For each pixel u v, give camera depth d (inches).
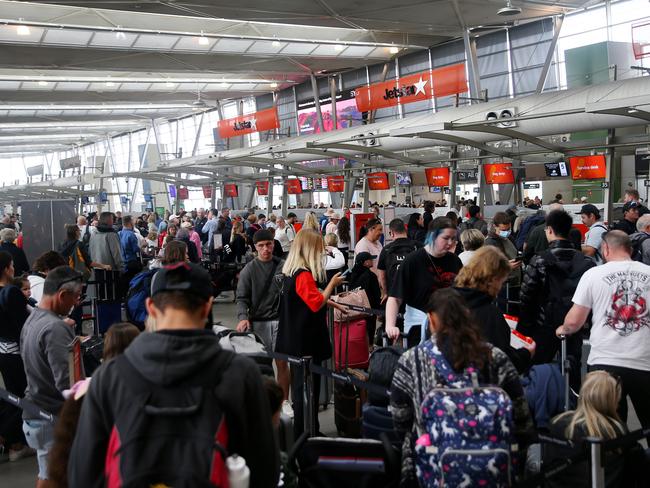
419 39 1103.0
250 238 664.4
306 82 1464.1
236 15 784.3
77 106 1654.8
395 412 121.8
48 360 183.2
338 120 1374.3
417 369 118.0
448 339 116.3
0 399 231.3
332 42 1058.7
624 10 892.0
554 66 984.3
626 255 178.1
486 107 708.7
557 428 146.9
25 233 515.8
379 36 1076.5
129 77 1332.4
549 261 213.6
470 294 152.1
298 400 202.7
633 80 579.5
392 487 125.9
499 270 152.6
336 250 380.5
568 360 201.2
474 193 1141.7
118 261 479.2
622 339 171.6
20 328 231.5
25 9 852.0
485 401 110.5
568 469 138.8
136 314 328.5
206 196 1446.9
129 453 77.4
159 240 693.9
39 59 1030.4
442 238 200.2
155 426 79.0
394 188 1277.1
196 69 1195.9
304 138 1005.2
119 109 1736.0
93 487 81.4
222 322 495.2
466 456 108.0
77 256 430.0
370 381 175.3
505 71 1050.1
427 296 201.6
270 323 244.8
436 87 807.1
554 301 213.2
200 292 87.7
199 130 1866.4
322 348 222.8
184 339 83.2
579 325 180.1
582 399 143.0
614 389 141.6
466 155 723.4
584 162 579.8
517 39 1026.7
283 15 797.9
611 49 850.1
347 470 126.9
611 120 566.6
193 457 77.4
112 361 85.2
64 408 118.4
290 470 128.1
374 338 331.6
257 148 1064.2
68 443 115.7
